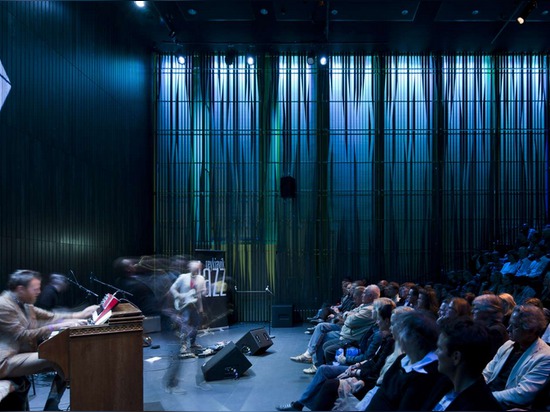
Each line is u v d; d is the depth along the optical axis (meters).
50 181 6.69
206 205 11.39
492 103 11.31
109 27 9.01
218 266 10.26
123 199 9.55
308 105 11.48
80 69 7.74
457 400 2.01
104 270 8.51
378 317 3.89
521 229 10.45
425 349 2.59
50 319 4.18
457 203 11.22
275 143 11.44
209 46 11.12
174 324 7.64
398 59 11.48
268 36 10.55
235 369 5.72
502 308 3.97
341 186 11.37
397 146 11.36
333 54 11.50
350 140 11.40
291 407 4.34
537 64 11.33
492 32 10.22
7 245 5.59
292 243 11.33
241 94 11.52
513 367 3.02
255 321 11.22
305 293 11.24
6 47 5.63
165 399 4.43
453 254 11.16
